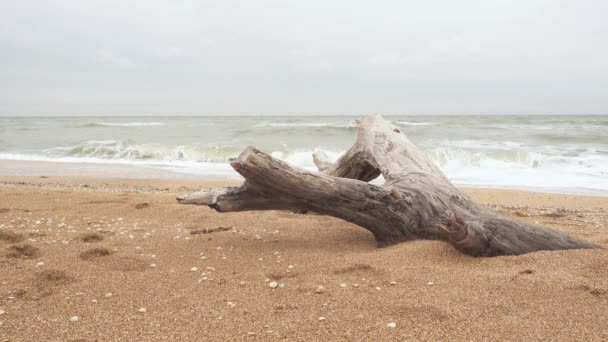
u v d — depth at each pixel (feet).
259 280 11.19
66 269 12.05
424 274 11.19
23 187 30.19
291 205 14.46
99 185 34.58
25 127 124.88
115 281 11.15
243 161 13.17
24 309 9.21
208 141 74.33
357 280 10.95
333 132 86.63
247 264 12.81
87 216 20.04
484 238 12.46
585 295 9.47
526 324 8.23
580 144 61.98
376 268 11.76
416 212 14.28
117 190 30.76
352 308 9.11
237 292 10.29
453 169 44.60
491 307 9.00
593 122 124.98
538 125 106.93
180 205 22.59
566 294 9.54
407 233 14.35
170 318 8.75
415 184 15.11
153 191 30.58
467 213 14.01
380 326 8.25
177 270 12.19
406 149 17.90
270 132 88.48
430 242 13.61
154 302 9.66
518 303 9.17
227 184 35.68
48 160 54.19
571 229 17.61
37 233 16.31
